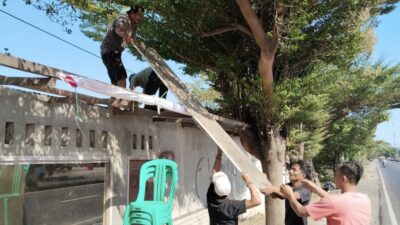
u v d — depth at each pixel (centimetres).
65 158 591
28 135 529
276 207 994
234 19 894
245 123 998
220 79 1033
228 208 459
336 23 918
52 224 573
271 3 833
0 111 483
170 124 939
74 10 715
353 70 1870
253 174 547
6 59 371
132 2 851
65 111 596
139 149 802
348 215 374
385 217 1658
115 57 714
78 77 437
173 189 641
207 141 1169
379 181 3712
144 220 572
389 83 2055
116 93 500
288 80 979
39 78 447
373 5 902
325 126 2077
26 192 527
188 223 975
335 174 412
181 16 872
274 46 833
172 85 718
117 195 722
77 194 626
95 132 667
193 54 996
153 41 985
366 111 2581
